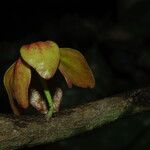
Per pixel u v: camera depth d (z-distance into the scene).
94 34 1.00
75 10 1.10
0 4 1.04
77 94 0.80
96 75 0.90
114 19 1.08
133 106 0.27
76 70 0.27
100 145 0.62
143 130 0.64
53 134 0.26
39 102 0.27
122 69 0.94
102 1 1.09
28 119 0.26
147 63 0.94
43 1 1.06
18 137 0.26
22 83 0.26
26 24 1.04
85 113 0.27
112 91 0.88
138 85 0.92
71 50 0.27
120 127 0.64
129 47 0.97
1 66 0.89
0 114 0.26
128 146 0.62
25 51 0.25
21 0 1.06
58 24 1.04
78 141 0.63
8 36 1.02
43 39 1.02
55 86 0.27
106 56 0.97
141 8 1.03
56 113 0.26
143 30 1.00
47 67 0.25
